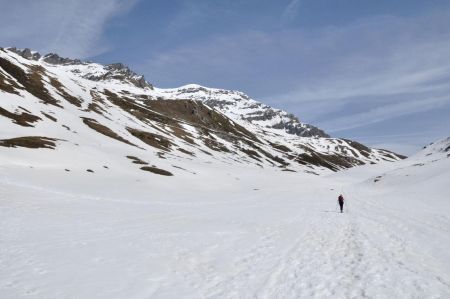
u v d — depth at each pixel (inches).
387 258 717.3
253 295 512.7
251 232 1047.0
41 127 3695.9
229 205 2012.8
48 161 2608.3
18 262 610.2
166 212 1498.5
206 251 781.3
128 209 1513.3
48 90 5570.9
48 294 477.1
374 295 502.3
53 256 660.1
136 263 650.2
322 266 667.4
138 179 2711.6
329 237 982.4
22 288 492.4
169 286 541.6
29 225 951.6
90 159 2987.2
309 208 1887.3
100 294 490.0
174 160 4298.7
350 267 655.1
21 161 2388.0
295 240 931.3
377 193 3115.2
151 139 5418.3
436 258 711.7
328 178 6771.7
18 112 3801.7
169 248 788.6
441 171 3061.0
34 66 6353.3
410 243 864.9
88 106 5890.8
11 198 1373.0
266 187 3799.2
